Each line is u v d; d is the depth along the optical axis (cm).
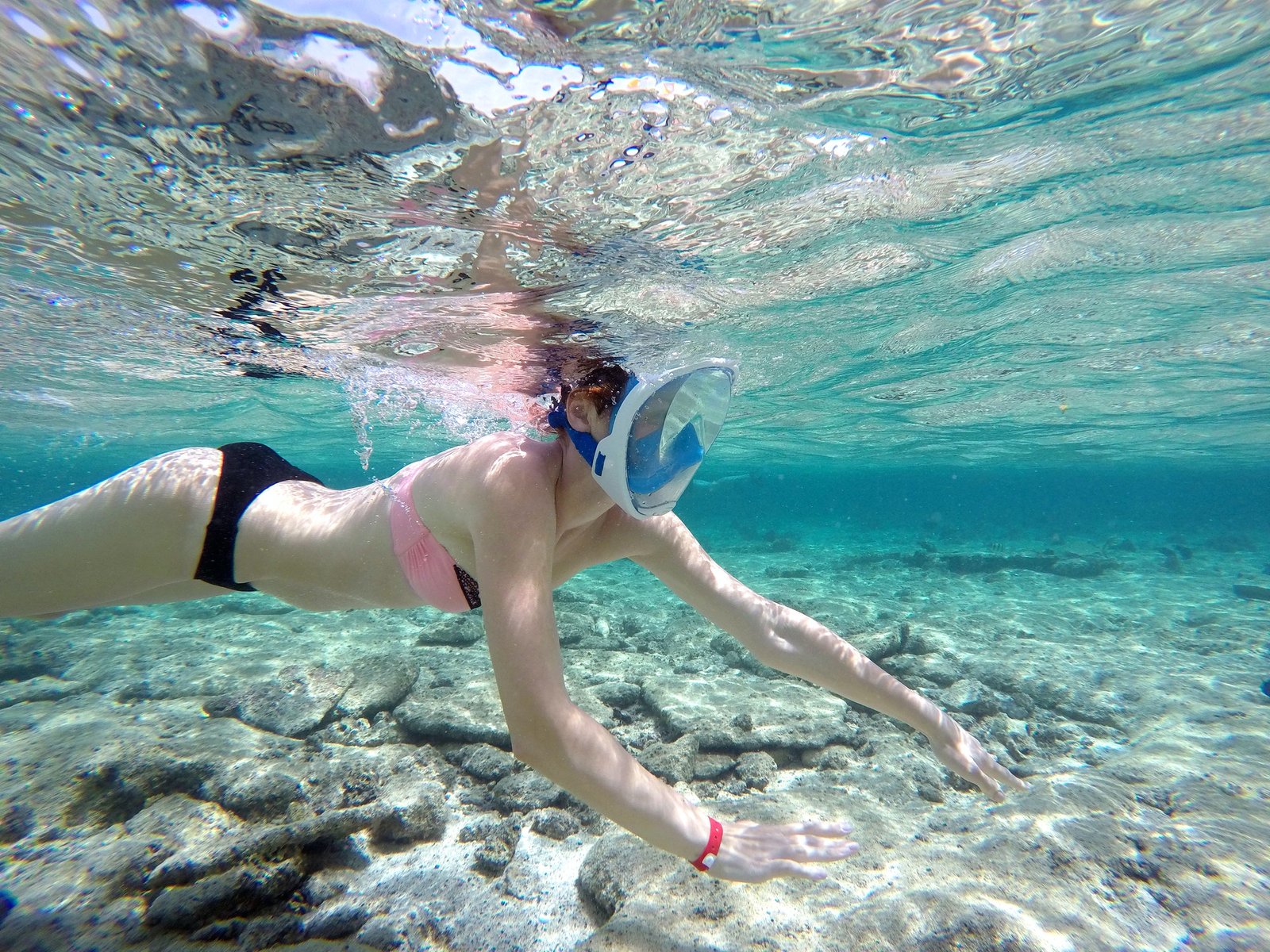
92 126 116
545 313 199
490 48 102
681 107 122
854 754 210
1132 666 321
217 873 130
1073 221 207
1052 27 118
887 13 109
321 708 220
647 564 102
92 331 261
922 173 169
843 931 111
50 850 147
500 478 68
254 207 142
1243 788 157
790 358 377
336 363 266
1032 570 664
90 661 314
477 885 142
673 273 196
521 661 60
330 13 94
